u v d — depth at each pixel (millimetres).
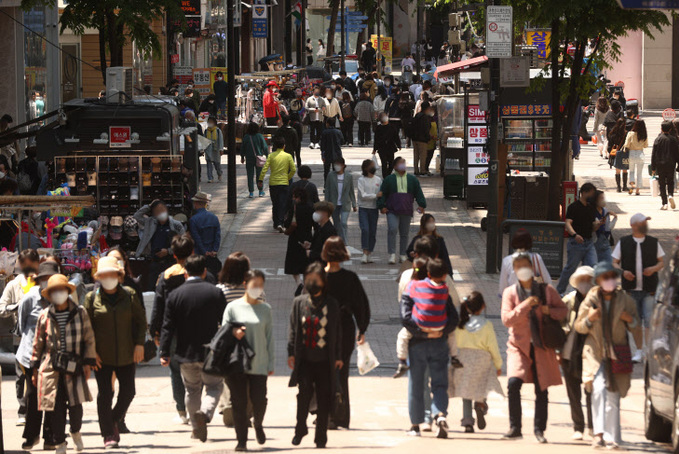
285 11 170375
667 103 152375
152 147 58938
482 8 76312
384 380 38281
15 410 36625
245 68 174125
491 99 57219
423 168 91250
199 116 100688
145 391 37781
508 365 29281
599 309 27844
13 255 42656
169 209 57500
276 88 120688
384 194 59125
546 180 67250
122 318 29375
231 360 27531
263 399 28250
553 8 58938
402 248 59688
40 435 32750
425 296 28781
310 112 113188
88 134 59094
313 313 27891
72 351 28609
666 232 66375
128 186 57188
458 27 132750
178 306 29453
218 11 134125
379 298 51812
